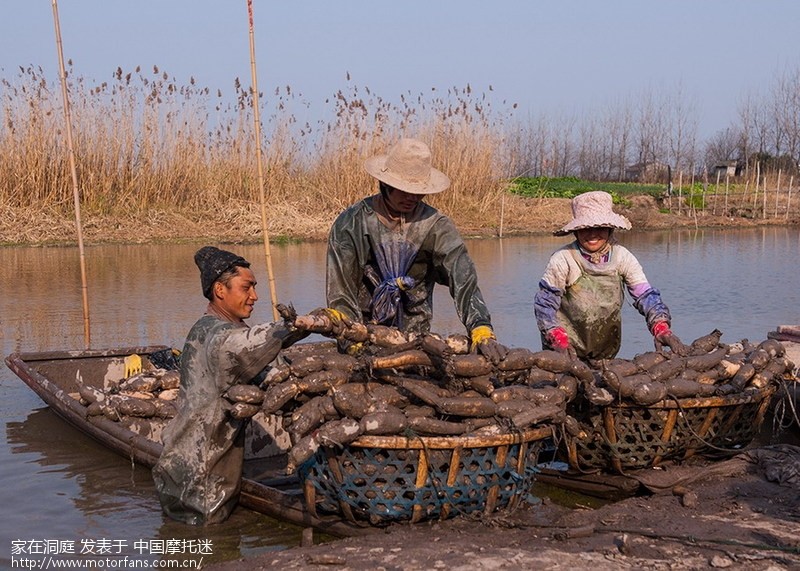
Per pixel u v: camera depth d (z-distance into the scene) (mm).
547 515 5121
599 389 5391
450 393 5051
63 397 7176
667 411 5543
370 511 4848
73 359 8539
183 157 25234
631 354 9867
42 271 17078
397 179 5551
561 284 6328
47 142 23516
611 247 6391
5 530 5285
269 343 4906
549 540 4656
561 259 6320
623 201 35719
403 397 5004
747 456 5883
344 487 4832
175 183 25250
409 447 4688
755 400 5887
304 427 4820
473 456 4820
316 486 5027
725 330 11516
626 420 5535
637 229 31469
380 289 5840
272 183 25953
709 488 5523
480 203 28422
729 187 43656
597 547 4512
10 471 6371
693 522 4887
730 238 27562
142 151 24750
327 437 4648
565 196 36562
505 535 4750
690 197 37219
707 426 5715
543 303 6293
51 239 22203
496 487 4934
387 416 4676
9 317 12188
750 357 6102
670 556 4363
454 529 4852
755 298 14344
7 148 23172
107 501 5770
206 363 5168
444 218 5891
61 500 5789
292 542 5078
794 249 23422
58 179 23719
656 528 4797
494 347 5102
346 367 5039
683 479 5609
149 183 24828
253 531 5246
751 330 11508
